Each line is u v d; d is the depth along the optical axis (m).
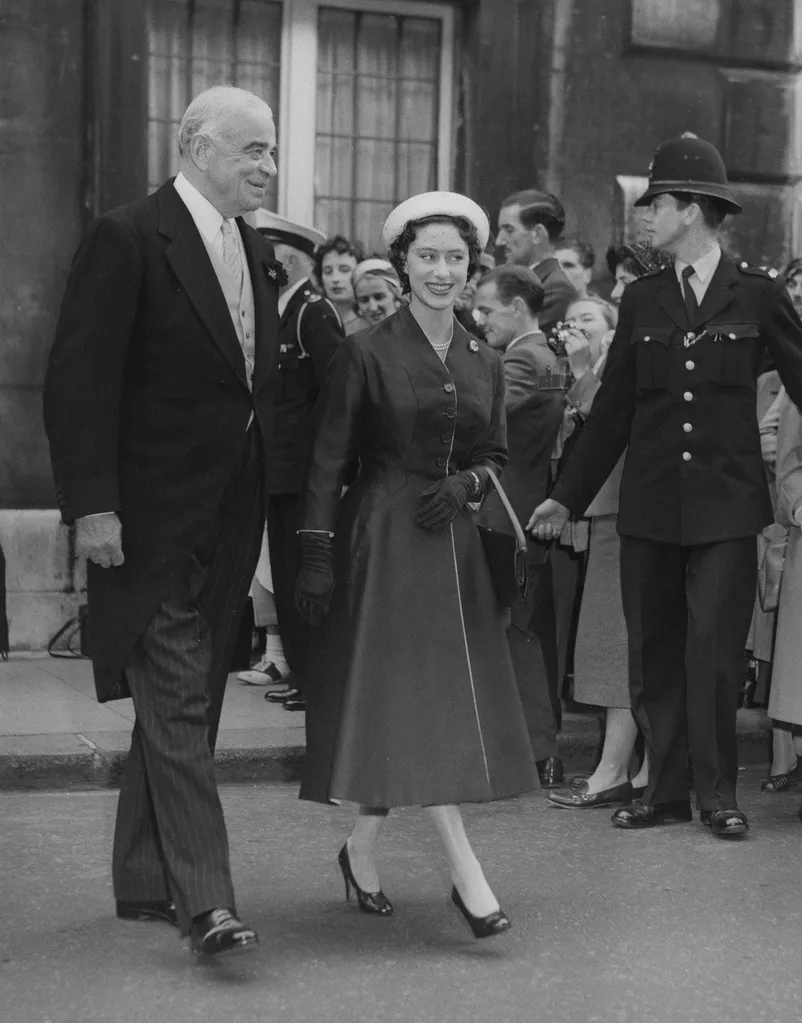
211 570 4.34
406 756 4.32
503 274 6.55
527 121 9.53
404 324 4.57
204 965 4.16
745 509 5.77
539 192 7.79
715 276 5.85
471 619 4.48
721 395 5.80
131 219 4.18
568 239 8.57
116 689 4.31
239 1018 3.79
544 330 7.57
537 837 5.67
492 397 4.63
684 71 9.75
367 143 9.61
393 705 4.36
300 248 6.97
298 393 6.81
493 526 5.50
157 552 4.20
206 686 4.23
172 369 4.21
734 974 4.19
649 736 5.88
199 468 4.25
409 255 4.52
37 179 8.77
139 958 4.20
